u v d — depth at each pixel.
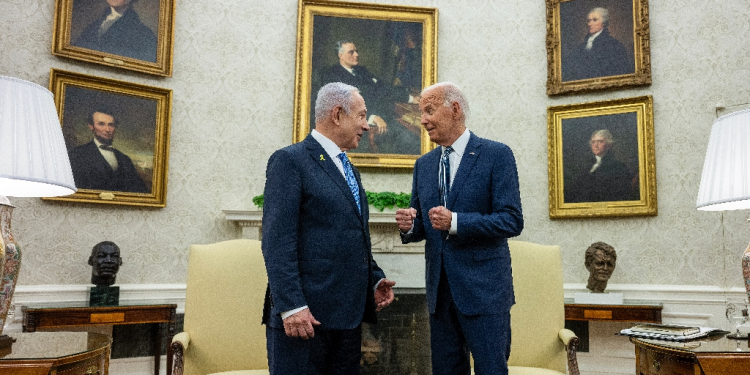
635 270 4.96
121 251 4.80
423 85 5.58
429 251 2.38
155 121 5.03
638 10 5.14
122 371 4.67
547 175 5.34
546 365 3.15
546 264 3.32
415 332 4.51
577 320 4.95
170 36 5.12
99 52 4.80
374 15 5.63
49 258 4.51
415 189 2.61
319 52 5.51
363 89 5.52
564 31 5.41
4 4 4.52
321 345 2.05
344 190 2.17
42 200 4.52
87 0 4.82
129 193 4.84
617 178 5.05
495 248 2.26
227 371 2.84
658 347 2.47
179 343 2.73
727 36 4.88
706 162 2.72
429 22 5.65
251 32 5.46
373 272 2.39
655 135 5.03
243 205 5.24
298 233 2.11
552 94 5.36
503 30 5.64
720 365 2.21
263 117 5.41
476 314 2.15
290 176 2.07
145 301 4.65
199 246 3.12
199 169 5.16
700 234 4.78
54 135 2.17
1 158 1.96
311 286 2.04
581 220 5.19
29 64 4.57
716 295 4.64
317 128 2.30
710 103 4.87
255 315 3.05
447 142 2.42
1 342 2.23
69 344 2.34
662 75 5.07
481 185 2.30
